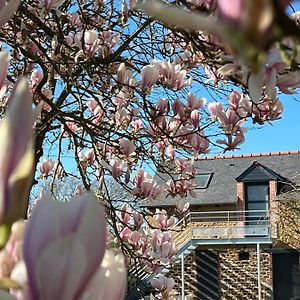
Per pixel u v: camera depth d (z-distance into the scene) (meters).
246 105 5.48
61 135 6.92
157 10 0.70
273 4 0.72
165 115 5.77
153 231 7.54
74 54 6.02
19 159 0.83
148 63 6.49
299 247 25.42
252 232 26.12
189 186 7.68
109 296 0.78
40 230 0.73
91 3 6.80
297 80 2.00
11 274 0.81
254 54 0.70
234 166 29.72
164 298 7.57
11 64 6.61
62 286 0.74
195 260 26.92
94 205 0.74
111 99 6.48
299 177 28.12
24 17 5.98
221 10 0.71
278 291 26.19
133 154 6.82
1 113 4.04
